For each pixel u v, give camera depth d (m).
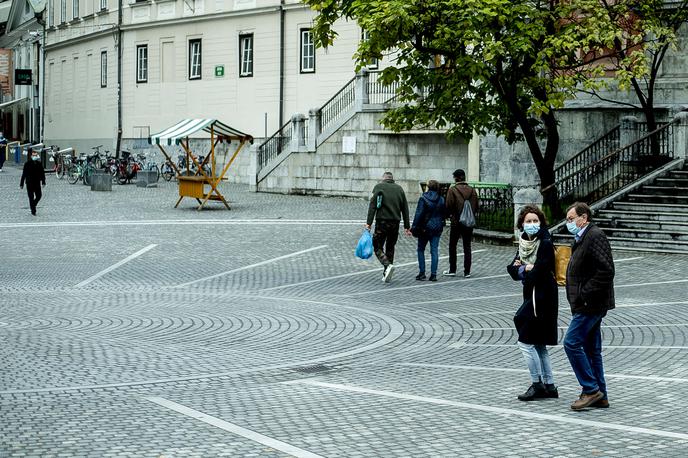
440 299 17.58
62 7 68.69
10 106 83.56
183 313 15.95
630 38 26.48
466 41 23.06
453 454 7.80
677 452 7.82
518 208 25.84
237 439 8.24
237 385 10.68
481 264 22.31
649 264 21.44
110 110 59.59
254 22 48.25
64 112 68.12
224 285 19.47
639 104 30.42
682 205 24.89
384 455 7.76
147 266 22.03
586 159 30.77
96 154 50.88
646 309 15.87
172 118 53.56
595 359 9.56
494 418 9.05
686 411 9.28
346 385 10.67
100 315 15.70
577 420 8.97
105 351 12.67
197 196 34.47
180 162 50.84
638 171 27.70
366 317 15.57
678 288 18.17
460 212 20.36
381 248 19.97
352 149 38.44
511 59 24.75
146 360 12.11
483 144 33.72
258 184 42.09
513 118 27.19
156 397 10.02
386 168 37.44
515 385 10.63
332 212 33.47
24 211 33.81
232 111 49.53
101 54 61.12
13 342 13.27
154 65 54.72
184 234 27.66
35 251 24.30
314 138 39.69
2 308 16.41
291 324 14.91
